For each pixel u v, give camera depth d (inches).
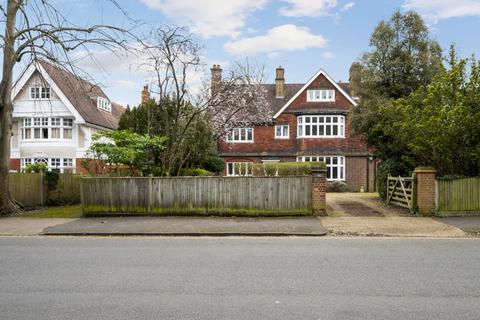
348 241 410.3
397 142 718.5
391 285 250.7
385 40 816.9
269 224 503.2
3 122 628.4
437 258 324.5
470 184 566.6
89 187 589.9
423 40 816.3
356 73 853.2
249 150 1305.4
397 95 819.4
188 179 578.6
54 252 358.9
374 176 1234.0
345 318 197.5
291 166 698.2
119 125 1062.4
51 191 778.2
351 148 1245.7
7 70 623.8
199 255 341.1
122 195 587.5
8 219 576.1
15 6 605.3
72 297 231.6
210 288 246.4
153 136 765.3
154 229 478.6
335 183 1224.8
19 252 360.2
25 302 223.6
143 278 269.4
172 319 197.2
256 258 327.9
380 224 501.4
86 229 484.4
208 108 865.5
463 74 583.8
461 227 477.7
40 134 1210.6
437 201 562.9
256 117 1159.0
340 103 1268.5
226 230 468.4
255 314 202.8
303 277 269.4
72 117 1209.4
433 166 628.4
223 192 573.0
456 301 221.0
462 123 551.2
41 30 572.7
